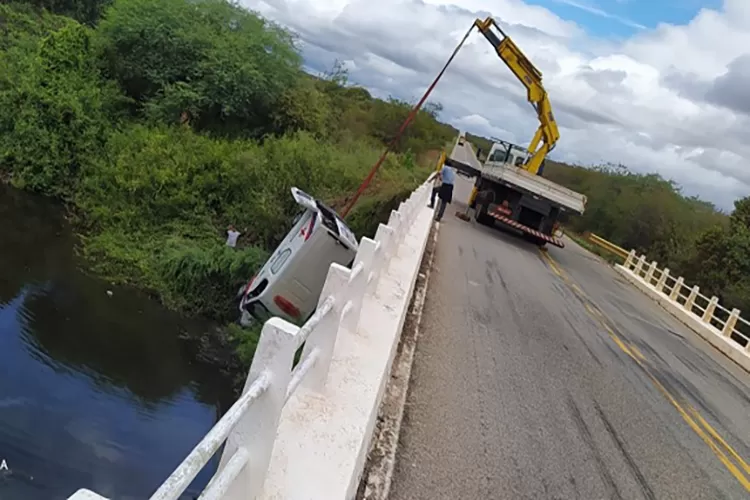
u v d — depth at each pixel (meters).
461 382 7.56
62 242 20.34
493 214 23.53
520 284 15.69
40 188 24.16
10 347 13.05
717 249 31.44
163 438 11.55
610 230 47.41
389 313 6.67
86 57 28.06
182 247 19.62
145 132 25.48
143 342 15.02
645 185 47.25
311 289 14.38
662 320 19.06
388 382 6.63
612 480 6.30
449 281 13.22
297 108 30.28
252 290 15.53
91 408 11.73
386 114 46.84
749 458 8.30
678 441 8.07
